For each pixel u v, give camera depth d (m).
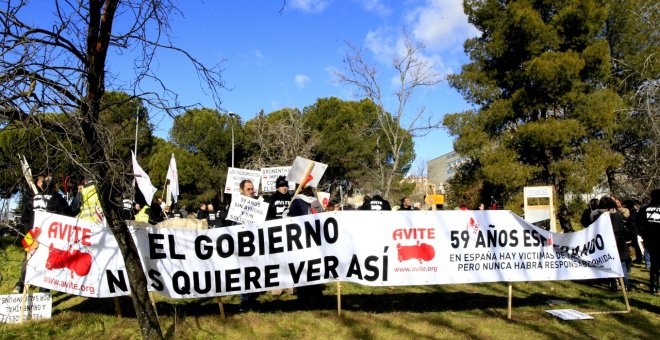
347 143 42.34
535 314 7.04
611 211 9.56
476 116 26.78
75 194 9.19
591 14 23.81
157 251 6.32
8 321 6.27
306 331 6.12
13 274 9.25
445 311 7.22
